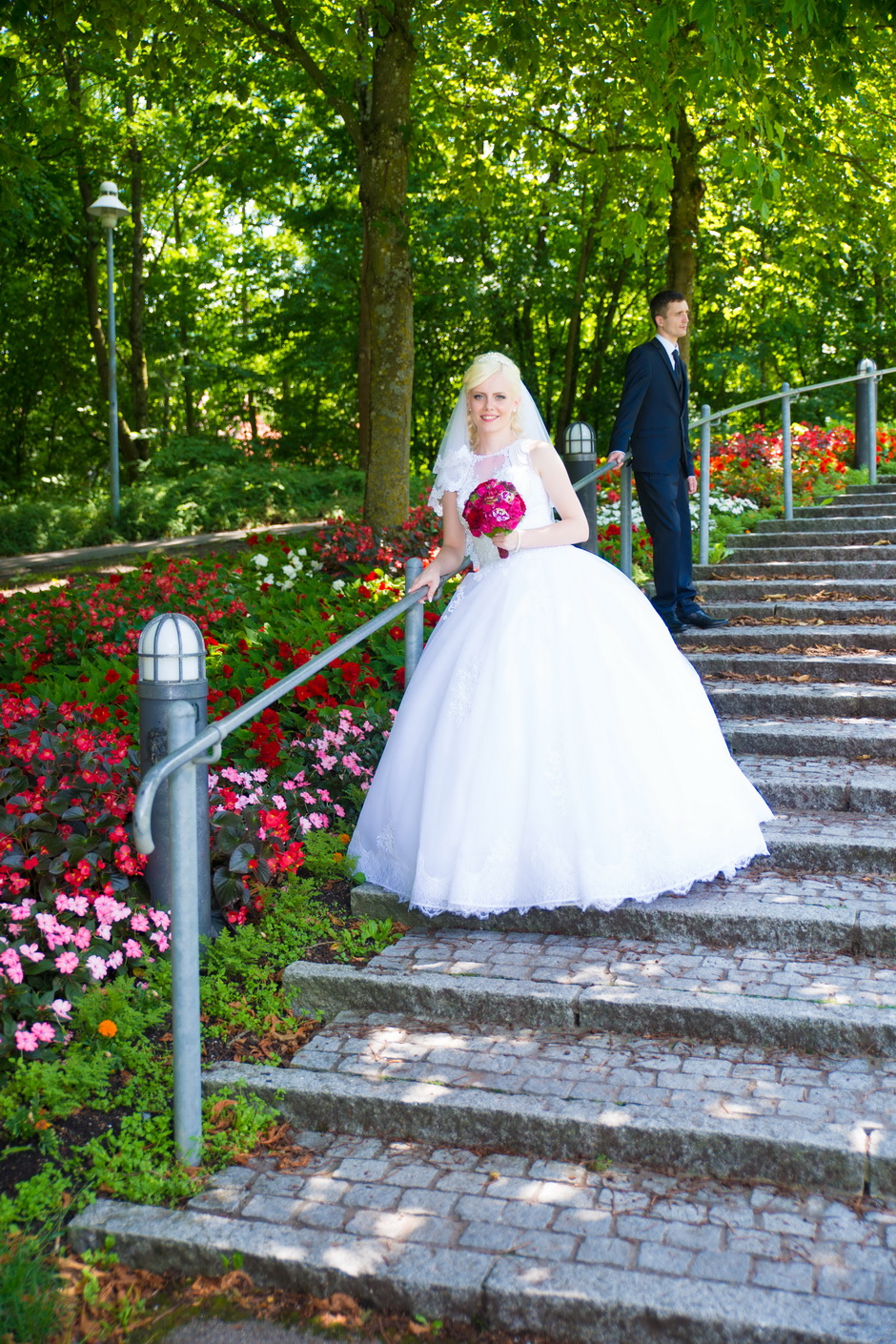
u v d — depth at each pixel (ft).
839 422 66.59
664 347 20.10
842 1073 9.68
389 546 28.71
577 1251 8.07
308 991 11.64
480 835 11.76
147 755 12.38
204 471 58.59
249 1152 9.64
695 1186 8.78
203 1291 8.37
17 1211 8.87
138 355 71.87
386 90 30.01
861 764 15.39
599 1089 9.64
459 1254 8.13
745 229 57.52
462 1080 9.95
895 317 74.59
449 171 39.32
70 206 67.26
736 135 24.45
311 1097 9.98
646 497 20.38
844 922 11.43
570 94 33.65
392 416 30.86
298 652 18.71
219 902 12.62
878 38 26.94
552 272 70.18
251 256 79.05
